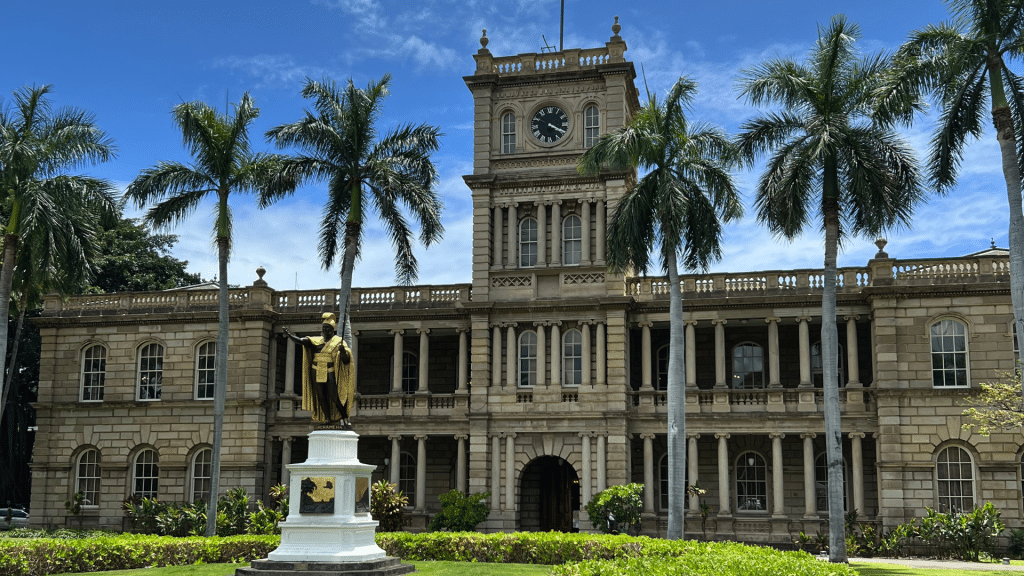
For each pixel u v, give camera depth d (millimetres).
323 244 42000
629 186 49219
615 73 47969
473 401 47156
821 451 47125
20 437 61062
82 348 52562
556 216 47938
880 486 42531
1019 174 32594
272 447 49969
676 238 35750
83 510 50812
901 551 40406
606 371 46281
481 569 25438
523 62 49469
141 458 51094
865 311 44781
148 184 41250
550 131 48781
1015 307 30734
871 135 34812
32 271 42750
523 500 48812
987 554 38625
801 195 34375
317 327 50812
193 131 41062
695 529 44594
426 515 47531
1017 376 38281
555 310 47031
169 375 51094
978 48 31625
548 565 27906
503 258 48469
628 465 45406
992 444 41562
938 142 33750
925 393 42469
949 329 43062
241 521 45281
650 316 46906
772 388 45156
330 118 41844
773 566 19344
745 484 47406
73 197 39688
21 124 39406
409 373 52906
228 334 45562
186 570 25484
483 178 48500
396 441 48500
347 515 22531
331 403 23656
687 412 45781
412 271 42938
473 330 47781
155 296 52344
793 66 35000
